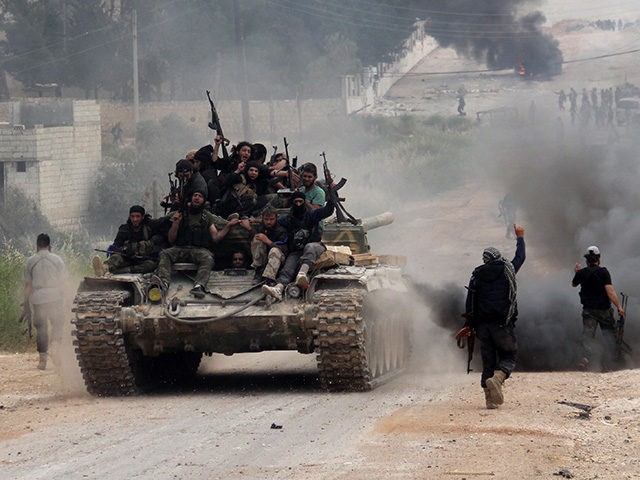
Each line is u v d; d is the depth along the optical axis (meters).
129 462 26.52
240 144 42.41
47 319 44.50
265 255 39.03
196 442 28.70
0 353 50.53
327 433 29.59
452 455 26.67
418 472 25.02
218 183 41.94
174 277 39.66
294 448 27.77
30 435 30.42
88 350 37.44
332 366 36.78
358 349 36.25
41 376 43.12
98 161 151.75
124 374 37.97
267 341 38.03
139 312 37.62
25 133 141.50
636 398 33.88
